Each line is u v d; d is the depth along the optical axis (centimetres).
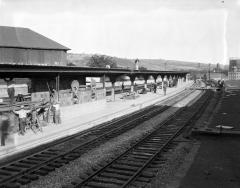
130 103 3356
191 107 3053
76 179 1016
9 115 1565
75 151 1354
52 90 2420
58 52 4862
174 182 971
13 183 970
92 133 1791
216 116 2350
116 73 3375
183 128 1912
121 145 1489
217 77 12381
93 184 951
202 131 1681
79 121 2136
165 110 2847
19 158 1275
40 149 1422
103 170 1080
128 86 6022
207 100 3703
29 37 4697
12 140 1474
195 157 1256
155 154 1249
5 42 4309
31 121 1842
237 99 3638
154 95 4494
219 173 1057
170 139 1538
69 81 2653
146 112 2722
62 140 1584
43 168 1109
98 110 2769
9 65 1666
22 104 1764
